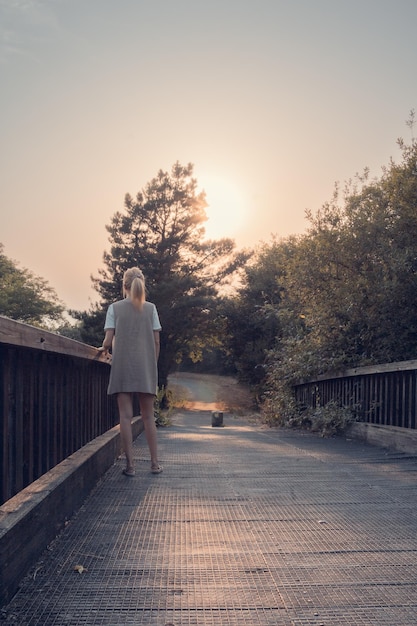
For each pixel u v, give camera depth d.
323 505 4.25
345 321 10.29
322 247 10.20
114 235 33.00
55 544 3.29
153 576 2.86
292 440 8.84
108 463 5.65
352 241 9.81
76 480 4.00
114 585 2.74
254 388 31.39
